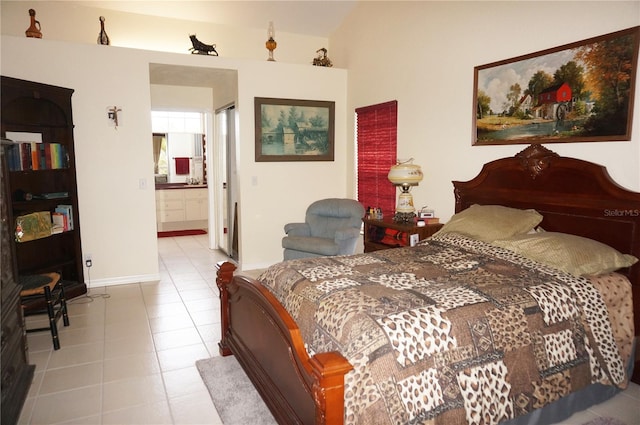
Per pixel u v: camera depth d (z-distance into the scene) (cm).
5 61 390
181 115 792
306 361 176
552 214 298
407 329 179
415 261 271
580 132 286
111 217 449
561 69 295
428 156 425
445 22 393
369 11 500
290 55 577
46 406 238
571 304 223
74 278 437
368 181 521
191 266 542
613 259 249
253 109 506
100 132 435
